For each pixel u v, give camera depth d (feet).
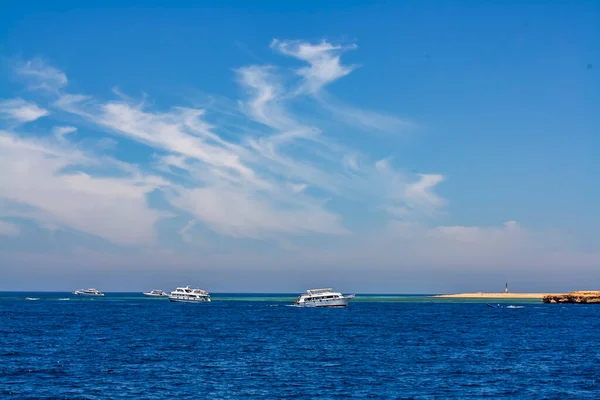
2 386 170.71
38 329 362.94
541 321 479.82
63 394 161.27
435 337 323.98
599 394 164.96
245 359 226.17
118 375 189.37
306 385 175.01
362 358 231.09
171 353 243.60
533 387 173.58
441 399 157.99
